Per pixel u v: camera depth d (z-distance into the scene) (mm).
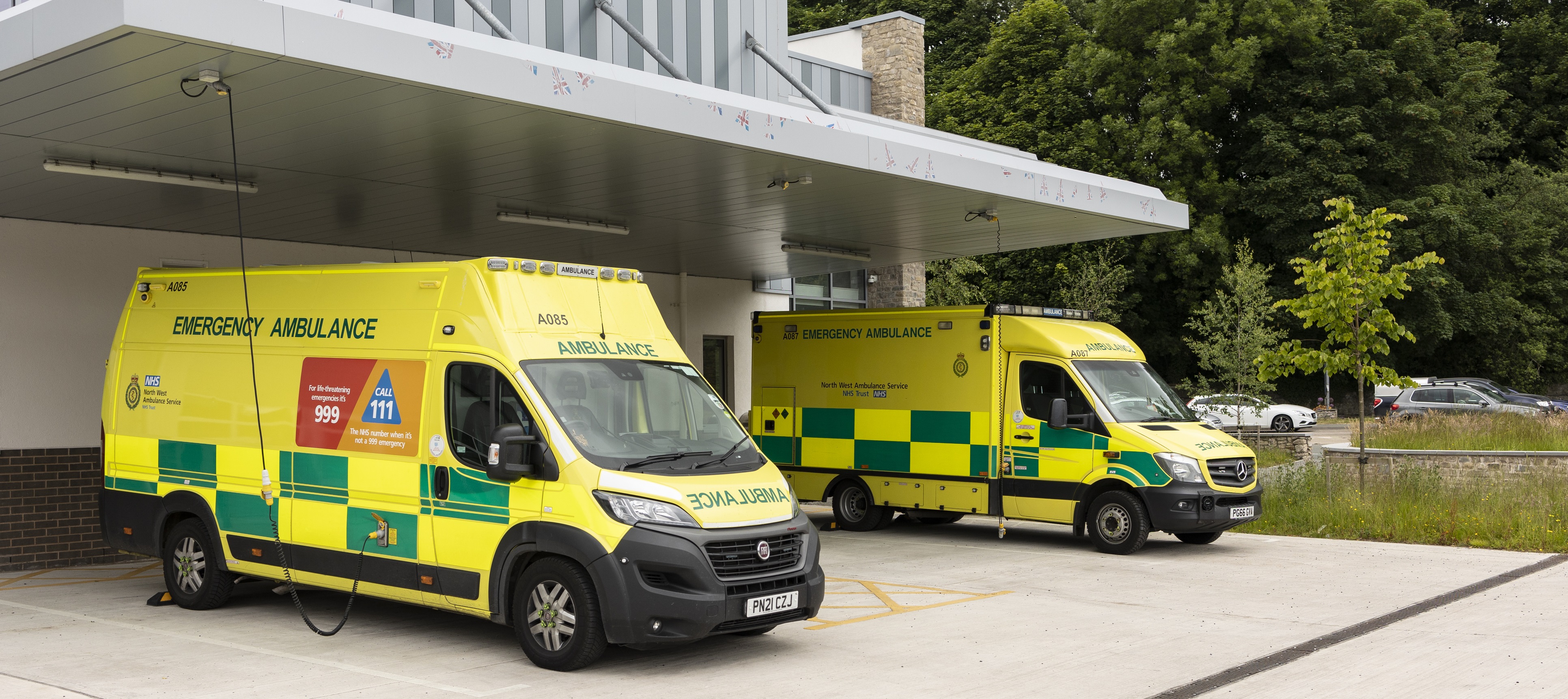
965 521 17016
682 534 7504
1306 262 17094
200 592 9750
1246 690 7215
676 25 15719
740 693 7180
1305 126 40469
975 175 13125
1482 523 14320
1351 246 16672
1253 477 13648
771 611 7809
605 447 7879
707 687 7328
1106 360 14133
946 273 33125
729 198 13570
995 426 14203
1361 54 40625
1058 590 11078
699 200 13688
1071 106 43094
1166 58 40750
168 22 7012
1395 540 14562
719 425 8680
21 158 10234
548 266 8594
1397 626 9203
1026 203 14031
